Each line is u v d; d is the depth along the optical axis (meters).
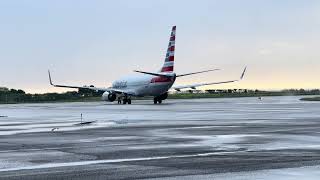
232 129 33.91
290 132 31.08
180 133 31.22
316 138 27.22
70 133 32.12
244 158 19.55
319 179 15.03
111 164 18.33
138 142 26.02
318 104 89.19
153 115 54.56
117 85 106.56
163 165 17.92
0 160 19.55
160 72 97.50
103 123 41.72
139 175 15.95
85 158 19.98
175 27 94.88
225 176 15.58
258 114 54.28
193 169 16.95
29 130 35.09
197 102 112.94
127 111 66.25
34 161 19.25
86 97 183.88
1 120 48.47
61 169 17.28
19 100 177.50
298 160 18.88
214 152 21.53
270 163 18.14
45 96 179.62
